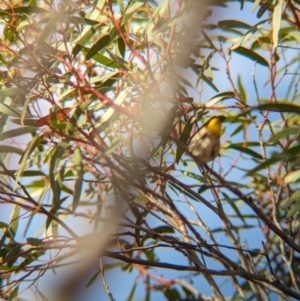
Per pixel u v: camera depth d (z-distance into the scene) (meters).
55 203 2.11
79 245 2.11
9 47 2.21
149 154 2.24
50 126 2.10
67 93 2.21
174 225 2.24
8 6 2.24
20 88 2.15
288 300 2.23
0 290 2.25
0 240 2.22
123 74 2.23
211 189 2.26
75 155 2.09
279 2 2.22
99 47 2.20
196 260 2.14
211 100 2.27
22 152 2.20
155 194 2.13
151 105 2.14
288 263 2.31
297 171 2.27
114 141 2.09
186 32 2.25
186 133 2.18
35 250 2.20
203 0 2.24
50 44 2.22
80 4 2.20
